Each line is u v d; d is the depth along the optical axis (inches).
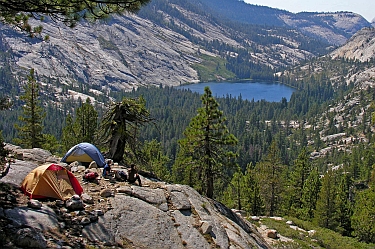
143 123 935.7
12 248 346.3
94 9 474.3
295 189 2226.9
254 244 676.7
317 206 1781.5
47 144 1550.2
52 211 459.5
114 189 586.2
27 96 1396.4
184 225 553.6
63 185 518.3
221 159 1111.6
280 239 1013.2
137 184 645.9
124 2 449.4
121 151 893.2
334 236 1200.2
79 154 743.7
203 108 1085.8
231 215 911.0
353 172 3850.9
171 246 491.2
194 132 1075.3
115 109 903.1
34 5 451.2
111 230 463.8
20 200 469.1
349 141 6663.4
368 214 1451.8
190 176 1508.4
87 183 599.5
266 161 1998.0
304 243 1002.7
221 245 556.4
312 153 6289.4
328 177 1771.7
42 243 372.5
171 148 4896.7
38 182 496.7
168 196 628.7
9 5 439.5
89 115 1592.0
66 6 450.3
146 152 1726.1
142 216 519.5
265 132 6628.9
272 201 1982.0
